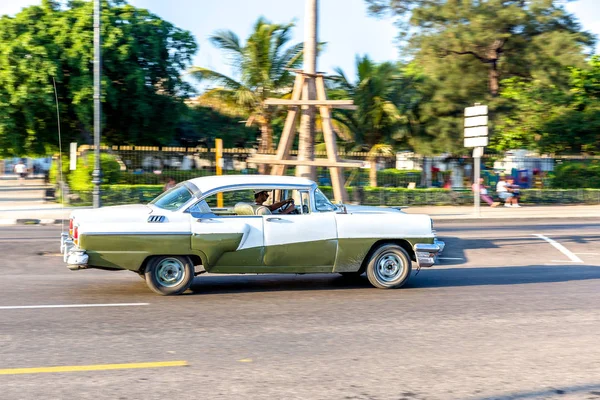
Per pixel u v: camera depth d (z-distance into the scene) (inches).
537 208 1130.0
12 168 2413.9
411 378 219.1
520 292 386.3
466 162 1272.1
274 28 1197.7
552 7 1472.7
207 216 355.9
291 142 535.8
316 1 530.9
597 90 1386.6
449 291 386.3
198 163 1118.4
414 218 388.2
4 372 219.3
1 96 1098.1
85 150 1052.5
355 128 1376.7
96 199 839.1
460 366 233.5
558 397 202.8
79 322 291.4
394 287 389.7
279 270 366.6
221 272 360.8
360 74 1347.2
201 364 231.5
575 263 525.3
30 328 279.0
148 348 251.1
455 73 1510.8
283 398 198.1
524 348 258.7
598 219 954.7
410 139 1496.1
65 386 206.2
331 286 395.9
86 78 1108.5
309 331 281.6
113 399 195.5
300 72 531.5
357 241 375.2
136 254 343.6
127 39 1162.0
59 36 1103.0
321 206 379.2
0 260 494.3
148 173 1091.3
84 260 334.6
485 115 868.0
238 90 1208.2
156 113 1266.0
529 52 1461.6
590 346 263.0
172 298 350.3
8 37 1109.7
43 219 830.5
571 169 1302.9
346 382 214.1
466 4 1456.7
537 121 1342.3
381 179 1227.2
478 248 597.9
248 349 251.8
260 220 362.0
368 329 286.7
